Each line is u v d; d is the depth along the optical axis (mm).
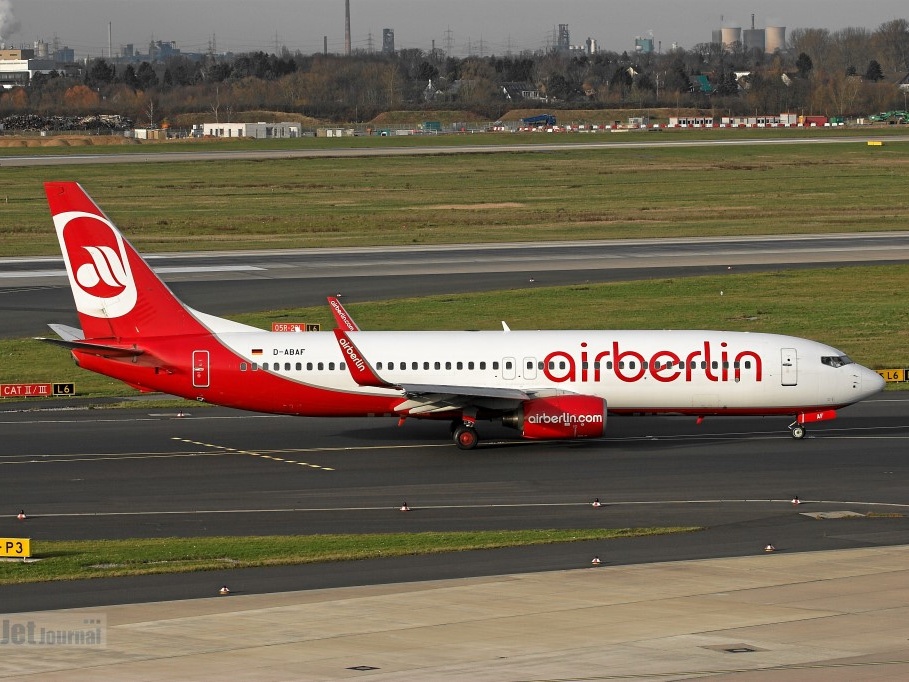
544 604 130375
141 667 109688
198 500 190625
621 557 152875
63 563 151375
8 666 110438
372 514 181250
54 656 113500
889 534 164500
